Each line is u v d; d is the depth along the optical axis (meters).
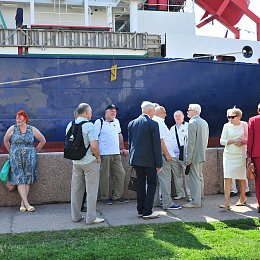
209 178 7.45
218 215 5.74
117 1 15.46
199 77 12.98
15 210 6.23
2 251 4.02
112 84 12.02
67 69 11.64
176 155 7.38
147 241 4.40
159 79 12.45
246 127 6.16
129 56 12.22
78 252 3.98
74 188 5.35
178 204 6.66
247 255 3.90
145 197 5.61
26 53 11.43
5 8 15.25
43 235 4.73
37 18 15.46
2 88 11.34
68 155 5.14
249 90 13.86
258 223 5.26
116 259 3.84
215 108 13.46
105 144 6.70
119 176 6.80
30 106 11.53
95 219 5.28
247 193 7.25
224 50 13.84
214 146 13.96
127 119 12.30
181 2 16.88
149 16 15.37
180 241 4.41
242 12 16.52
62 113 11.74
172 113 12.85
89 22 15.65
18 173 6.17
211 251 4.04
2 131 11.48
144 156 5.33
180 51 13.13
